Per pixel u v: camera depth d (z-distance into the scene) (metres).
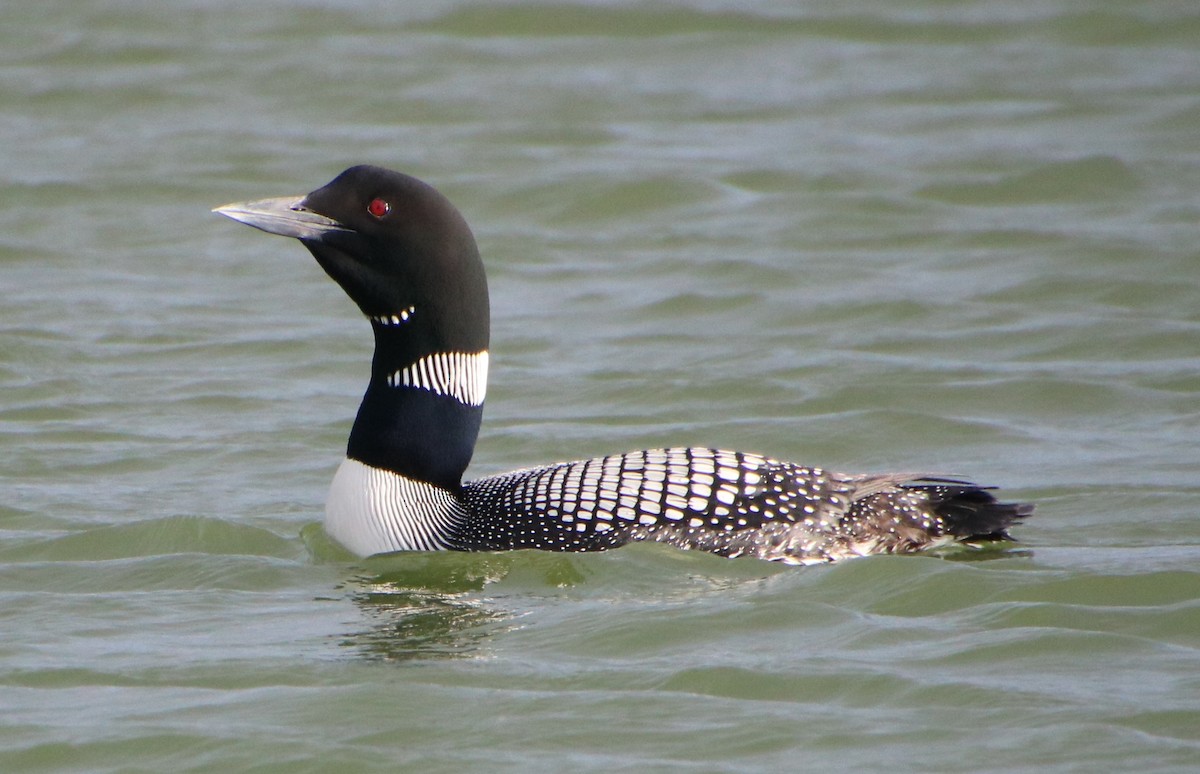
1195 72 27.50
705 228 20.38
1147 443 12.98
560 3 30.56
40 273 18.58
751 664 8.42
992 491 11.84
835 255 19.20
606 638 8.88
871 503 10.09
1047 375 14.80
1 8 30.22
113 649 8.84
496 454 13.11
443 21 30.11
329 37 29.19
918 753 7.50
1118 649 8.56
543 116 25.42
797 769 7.37
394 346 10.29
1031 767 7.34
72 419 13.81
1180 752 7.40
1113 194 21.36
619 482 10.15
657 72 28.08
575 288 18.27
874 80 27.61
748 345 16.06
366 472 10.35
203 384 14.84
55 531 11.07
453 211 10.20
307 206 10.09
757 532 9.91
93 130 24.50
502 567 9.91
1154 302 17.05
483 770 7.44
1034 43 29.56
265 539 10.79
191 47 28.42
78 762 7.55
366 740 7.71
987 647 8.62
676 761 7.49
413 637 8.95
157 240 19.97
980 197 21.42
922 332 16.38
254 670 8.49
